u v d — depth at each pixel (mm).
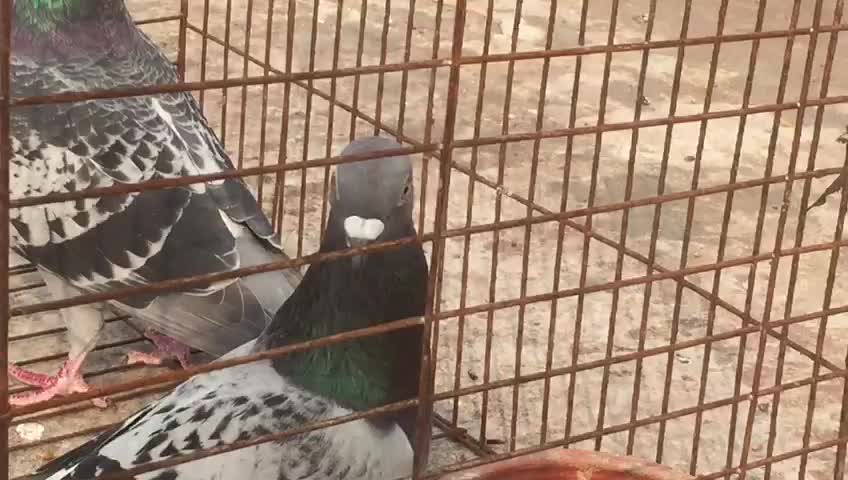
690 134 1088
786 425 658
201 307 620
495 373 684
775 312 777
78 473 475
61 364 677
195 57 1171
